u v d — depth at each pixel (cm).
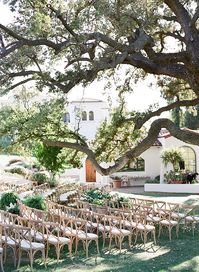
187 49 1229
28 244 1181
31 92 1338
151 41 1241
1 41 1098
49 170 2388
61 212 1463
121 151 1658
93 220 1541
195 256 1289
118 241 1445
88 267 1184
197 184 2895
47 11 1162
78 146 1423
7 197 1599
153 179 3312
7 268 1176
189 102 1456
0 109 1307
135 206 1706
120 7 1117
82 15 1124
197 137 1275
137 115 1550
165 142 3161
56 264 1217
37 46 1159
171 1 1240
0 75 1086
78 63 1157
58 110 1314
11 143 1355
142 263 1220
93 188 2308
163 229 1655
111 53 1137
